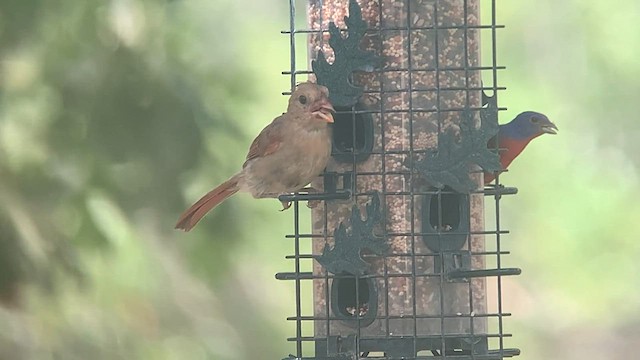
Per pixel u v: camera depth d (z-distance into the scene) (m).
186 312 14.44
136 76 13.87
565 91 21.09
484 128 11.12
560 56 21.19
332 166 11.70
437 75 11.64
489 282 21.89
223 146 14.15
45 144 13.67
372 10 11.73
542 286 21.59
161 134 13.84
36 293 13.12
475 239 11.72
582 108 21.05
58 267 13.31
